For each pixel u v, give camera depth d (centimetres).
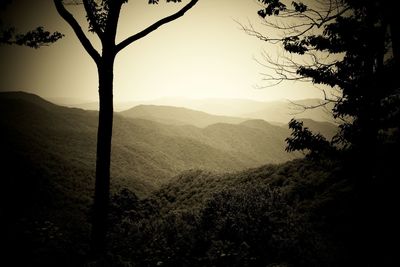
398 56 459
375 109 484
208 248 633
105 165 598
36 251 599
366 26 486
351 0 473
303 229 674
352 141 518
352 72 507
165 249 646
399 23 446
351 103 498
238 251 577
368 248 480
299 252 564
